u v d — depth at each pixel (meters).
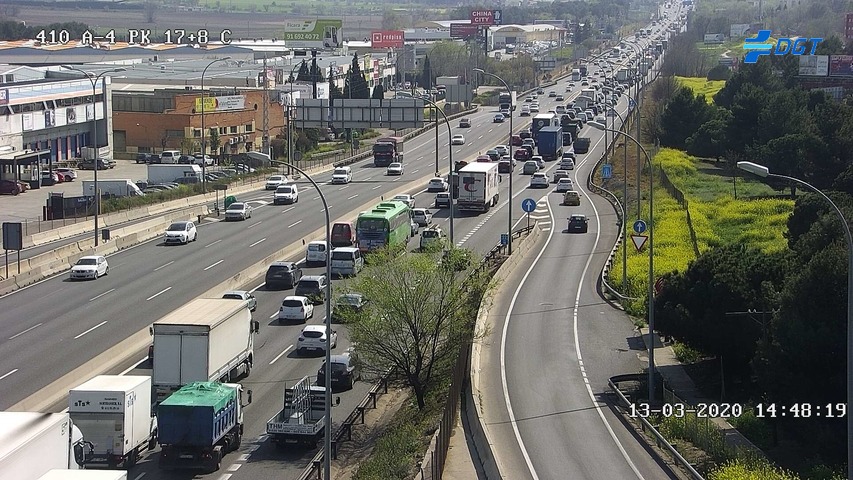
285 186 117.62
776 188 119.25
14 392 51.91
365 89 196.38
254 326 59.41
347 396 55.09
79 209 104.31
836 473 39.25
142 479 41.97
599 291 75.88
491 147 167.12
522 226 103.81
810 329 43.59
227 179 131.00
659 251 86.44
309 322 68.06
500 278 78.19
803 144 110.62
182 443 42.72
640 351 60.19
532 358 58.62
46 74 156.50
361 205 113.88
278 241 93.88
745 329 51.56
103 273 80.44
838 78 194.50
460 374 50.56
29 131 137.25
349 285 63.66
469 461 42.53
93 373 55.53
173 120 160.62
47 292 75.19
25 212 107.62
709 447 42.25
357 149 167.88
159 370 50.25
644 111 198.62
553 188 131.62
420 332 53.31
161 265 84.19
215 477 42.50
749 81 169.88
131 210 106.81
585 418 48.25
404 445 44.16
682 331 53.62
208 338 50.19
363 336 53.59
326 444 38.88
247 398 52.78
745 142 139.75
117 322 66.12
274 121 172.38
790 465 42.22
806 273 44.59
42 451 33.38
